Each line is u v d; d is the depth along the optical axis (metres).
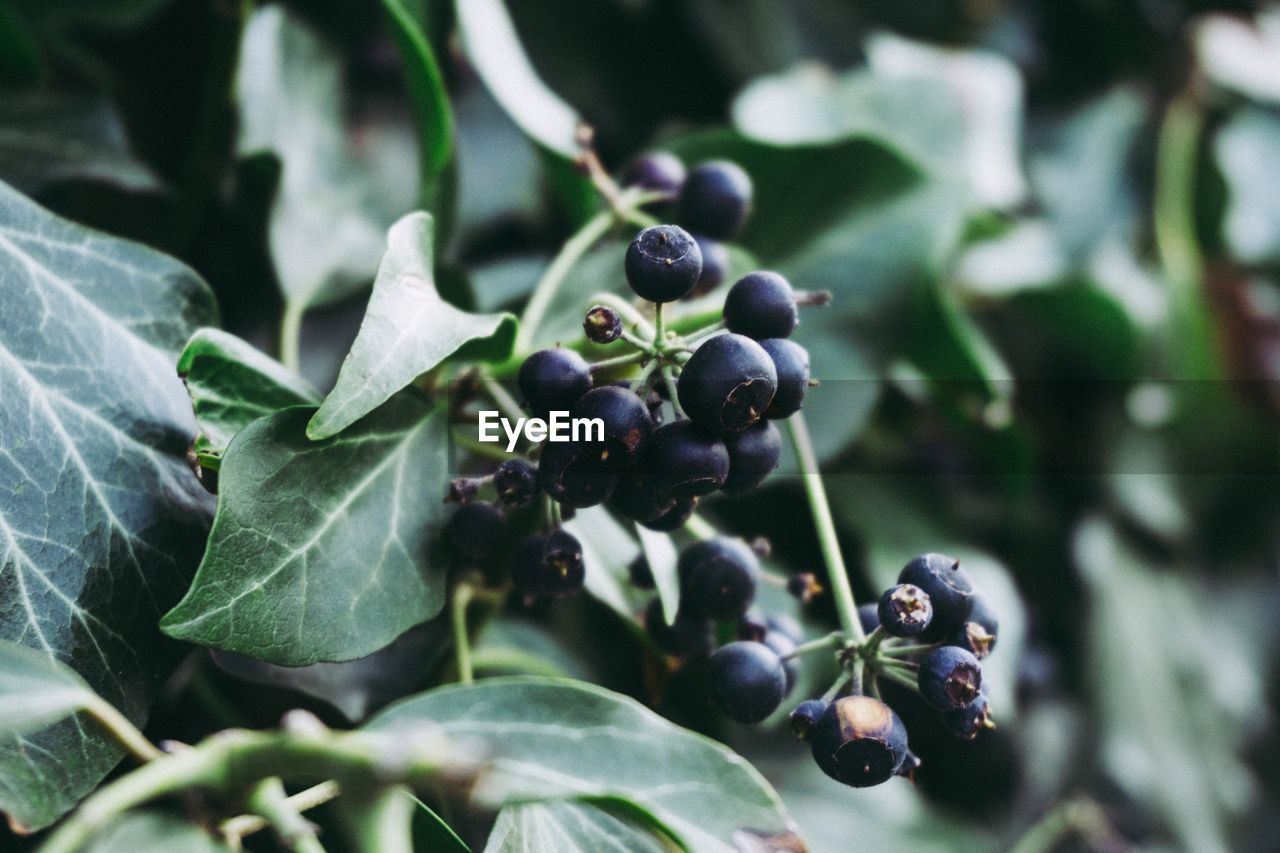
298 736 0.18
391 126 0.28
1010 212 0.41
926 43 0.42
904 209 0.28
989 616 0.21
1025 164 0.43
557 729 0.20
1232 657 0.39
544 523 0.22
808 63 0.39
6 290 0.21
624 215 0.24
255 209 0.26
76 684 0.19
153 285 0.22
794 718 0.21
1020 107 0.43
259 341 0.27
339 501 0.20
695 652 0.22
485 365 0.22
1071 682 0.36
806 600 0.23
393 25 0.23
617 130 0.35
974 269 0.38
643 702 0.27
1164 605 0.38
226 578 0.19
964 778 0.33
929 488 0.33
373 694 0.23
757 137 0.28
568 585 0.21
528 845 0.21
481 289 0.28
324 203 0.27
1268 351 0.41
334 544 0.20
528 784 0.20
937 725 0.33
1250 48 0.44
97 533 0.20
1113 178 0.43
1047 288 0.38
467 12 0.25
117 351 0.21
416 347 0.20
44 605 0.20
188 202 0.27
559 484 0.20
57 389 0.20
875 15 0.41
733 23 0.36
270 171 0.26
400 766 0.18
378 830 0.18
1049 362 0.40
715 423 0.20
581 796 0.20
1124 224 0.42
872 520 0.30
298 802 0.20
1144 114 0.44
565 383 0.20
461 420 0.22
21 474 0.20
